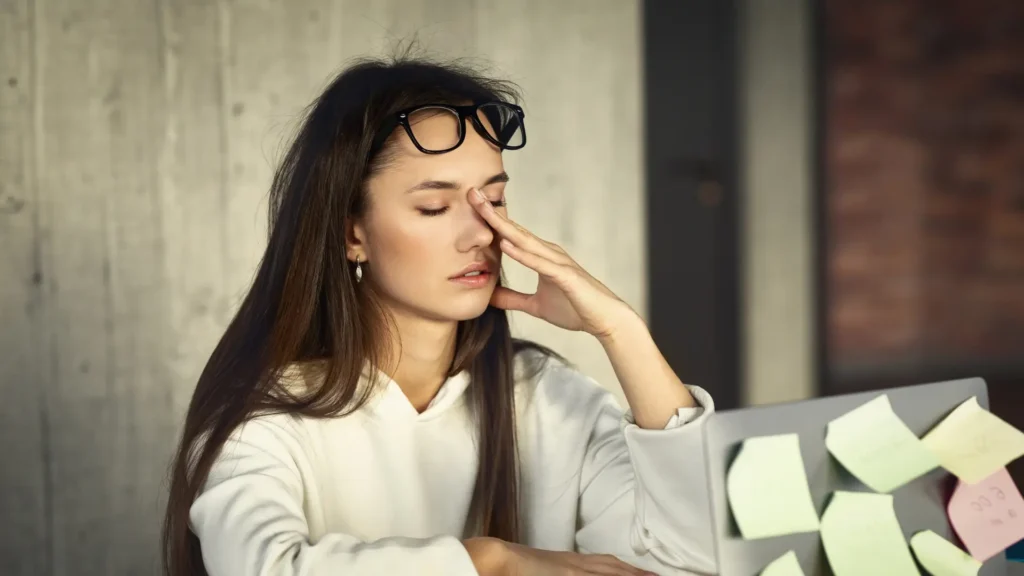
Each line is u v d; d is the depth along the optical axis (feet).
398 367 4.45
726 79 11.35
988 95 12.44
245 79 7.73
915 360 12.50
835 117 12.11
